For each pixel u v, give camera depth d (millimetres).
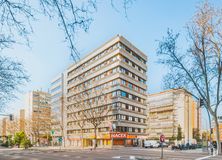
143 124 78062
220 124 50156
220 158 25078
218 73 24453
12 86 7414
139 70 79312
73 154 35250
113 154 33656
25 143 64312
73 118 86438
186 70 24062
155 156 28672
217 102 25391
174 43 23453
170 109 109125
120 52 69125
